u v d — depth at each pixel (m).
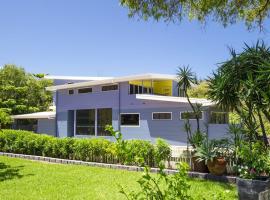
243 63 10.79
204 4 9.95
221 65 11.34
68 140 17.81
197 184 10.97
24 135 20.47
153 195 3.54
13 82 39.81
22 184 11.07
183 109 22.53
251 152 9.91
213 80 11.62
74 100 30.97
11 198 9.15
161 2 9.71
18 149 20.52
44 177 12.42
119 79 26.39
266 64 10.09
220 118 21.12
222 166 11.86
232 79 10.88
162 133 23.77
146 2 9.63
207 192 9.59
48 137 19.08
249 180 8.43
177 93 27.48
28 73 42.78
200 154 12.41
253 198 8.32
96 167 15.27
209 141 12.84
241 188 8.57
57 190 10.14
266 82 9.99
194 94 30.88
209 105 19.88
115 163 15.59
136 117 25.77
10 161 17.52
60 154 18.14
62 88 31.34
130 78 25.78
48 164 16.39
